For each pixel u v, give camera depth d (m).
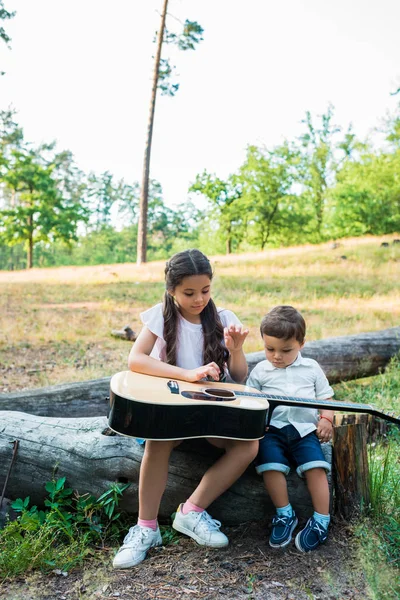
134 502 2.92
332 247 20.53
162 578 2.46
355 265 16.97
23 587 2.43
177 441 2.65
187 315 2.99
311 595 2.30
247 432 2.52
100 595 2.35
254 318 10.85
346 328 9.50
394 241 19.77
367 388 5.95
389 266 16.44
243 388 2.85
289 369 3.03
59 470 2.97
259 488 2.87
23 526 2.70
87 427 3.08
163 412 2.44
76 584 2.43
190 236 75.88
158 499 2.67
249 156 40.19
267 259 19.33
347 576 2.44
